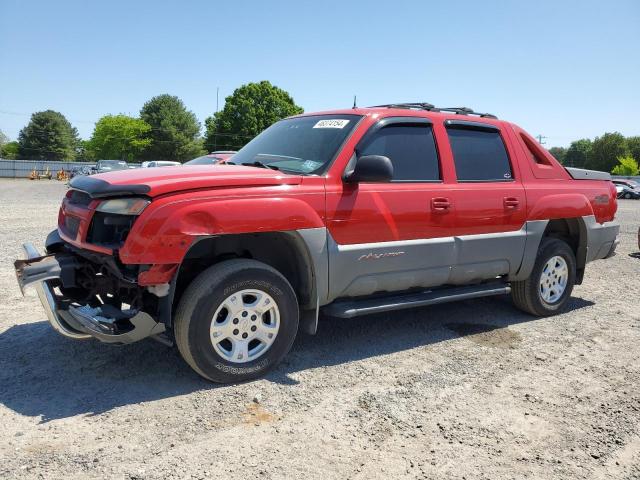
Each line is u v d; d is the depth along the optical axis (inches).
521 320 217.8
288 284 151.1
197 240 135.6
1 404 130.0
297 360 165.5
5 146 4389.8
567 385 153.4
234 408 131.7
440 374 158.2
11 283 250.5
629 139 4106.8
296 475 105.1
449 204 180.1
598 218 233.6
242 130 2871.6
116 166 1577.3
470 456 114.7
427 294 183.2
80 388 140.0
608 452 118.6
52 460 106.8
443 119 189.6
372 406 135.8
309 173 158.7
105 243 141.4
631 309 242.8
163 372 151.4
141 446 113.0
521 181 206.2
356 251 160.9
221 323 142.1
